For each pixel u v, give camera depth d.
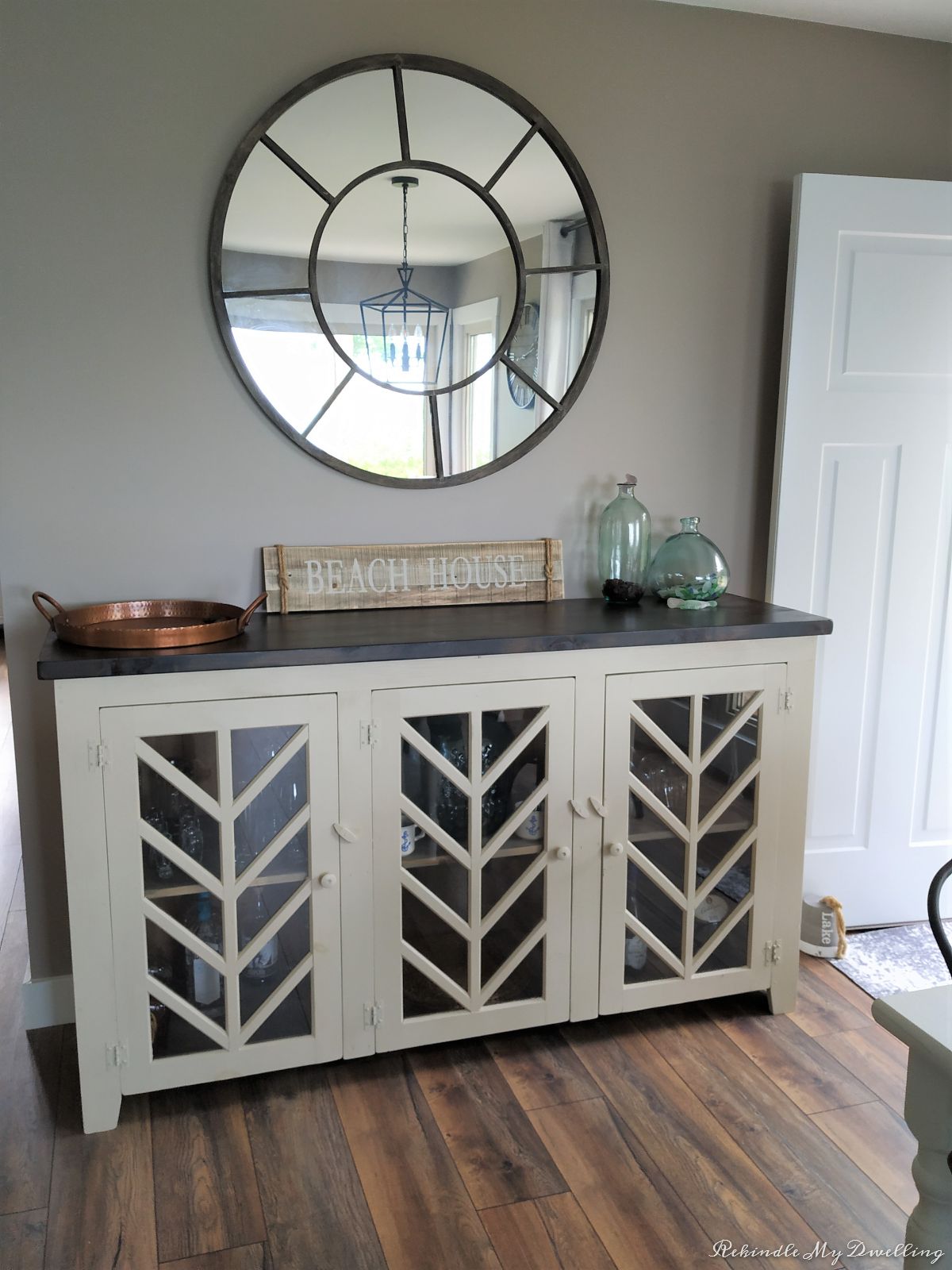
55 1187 1.75
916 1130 1.01
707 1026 2.25
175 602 2.11
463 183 2.24
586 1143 1.86
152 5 1.99
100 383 2.08
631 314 2.43
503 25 2.21
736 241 2.49
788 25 2.42
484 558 2.38
